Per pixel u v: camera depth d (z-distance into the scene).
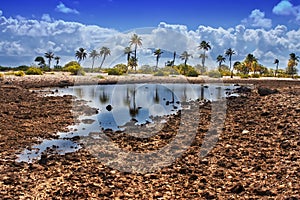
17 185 9.55
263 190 8.42
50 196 8.68
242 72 145.88
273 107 23.16
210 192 8.66
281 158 11.36
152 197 8.54
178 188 9.16
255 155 12.02
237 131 16.61
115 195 8.72
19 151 13.75
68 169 11.13
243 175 9.94
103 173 10.58
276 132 15.52
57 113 23.61
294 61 139.75
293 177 9.31
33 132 17.39
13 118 21.14
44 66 122.25
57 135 16.86
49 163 11.80
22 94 35.34
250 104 26.64
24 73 76.62
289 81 73.56
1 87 41.03
